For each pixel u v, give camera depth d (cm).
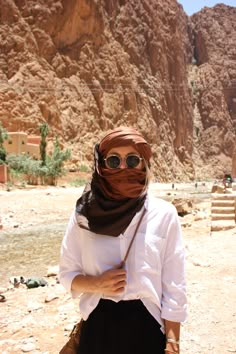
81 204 208
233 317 485
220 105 12019
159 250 204
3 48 6738
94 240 205
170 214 208
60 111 6681
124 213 199
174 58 10362
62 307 541
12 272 991
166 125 9369
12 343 436
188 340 429
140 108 8400
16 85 6369
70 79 7200
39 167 4488
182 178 9131
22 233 1711
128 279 201
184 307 204
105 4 8469
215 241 970
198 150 11294
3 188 3653
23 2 7219
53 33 7325
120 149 202
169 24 10381
